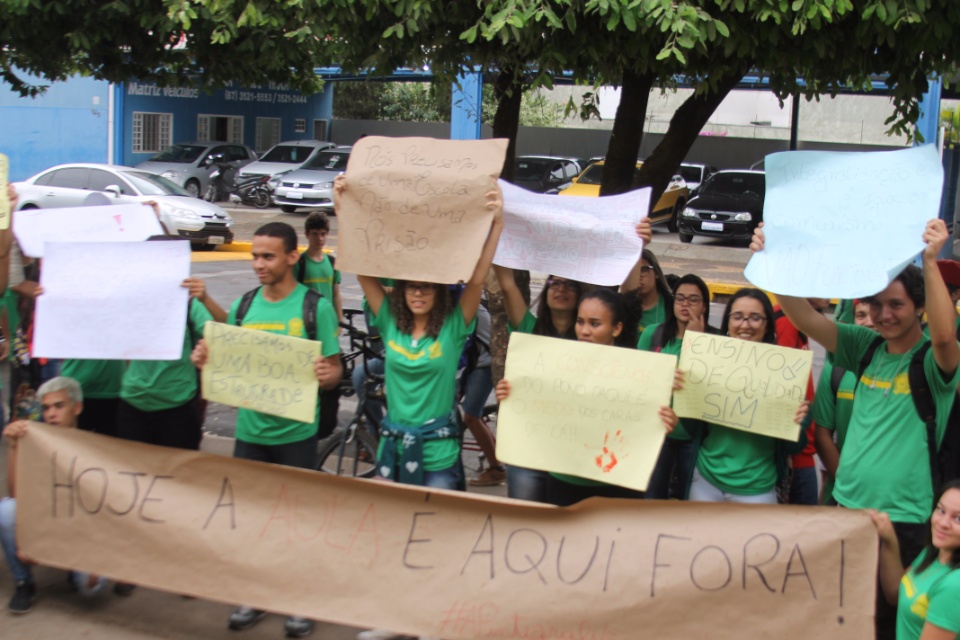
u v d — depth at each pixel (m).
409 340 4.57
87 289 4.82
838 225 4.14
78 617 4.84
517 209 4.97
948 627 3.43
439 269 4.48
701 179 30.00
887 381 4.09
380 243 4.58
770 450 4.48
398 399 4.59
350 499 4.41
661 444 4.27
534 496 4.87
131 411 5.10
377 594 4.34
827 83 5.84
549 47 5.38
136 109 31.23
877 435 4.06
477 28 5.46
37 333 4.84
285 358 4.64
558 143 40.12
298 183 26.83
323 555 4.41
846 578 3.93
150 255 4.82
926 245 3.78
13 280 5.75
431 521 4.32
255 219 25.73
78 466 4.70
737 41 5.19
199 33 7.49
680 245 23.58
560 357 4.41
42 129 30.36
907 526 3.98
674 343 5.01
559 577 4.18
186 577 4.54
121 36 7.56
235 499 4.55
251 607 4.45
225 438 7.69
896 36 5.28
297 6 5.79
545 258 4.94
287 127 37.44
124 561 4.63
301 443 4.85
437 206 4.54
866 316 5.39
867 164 4.18
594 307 4.50
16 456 4.76
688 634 4.07
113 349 4.80
